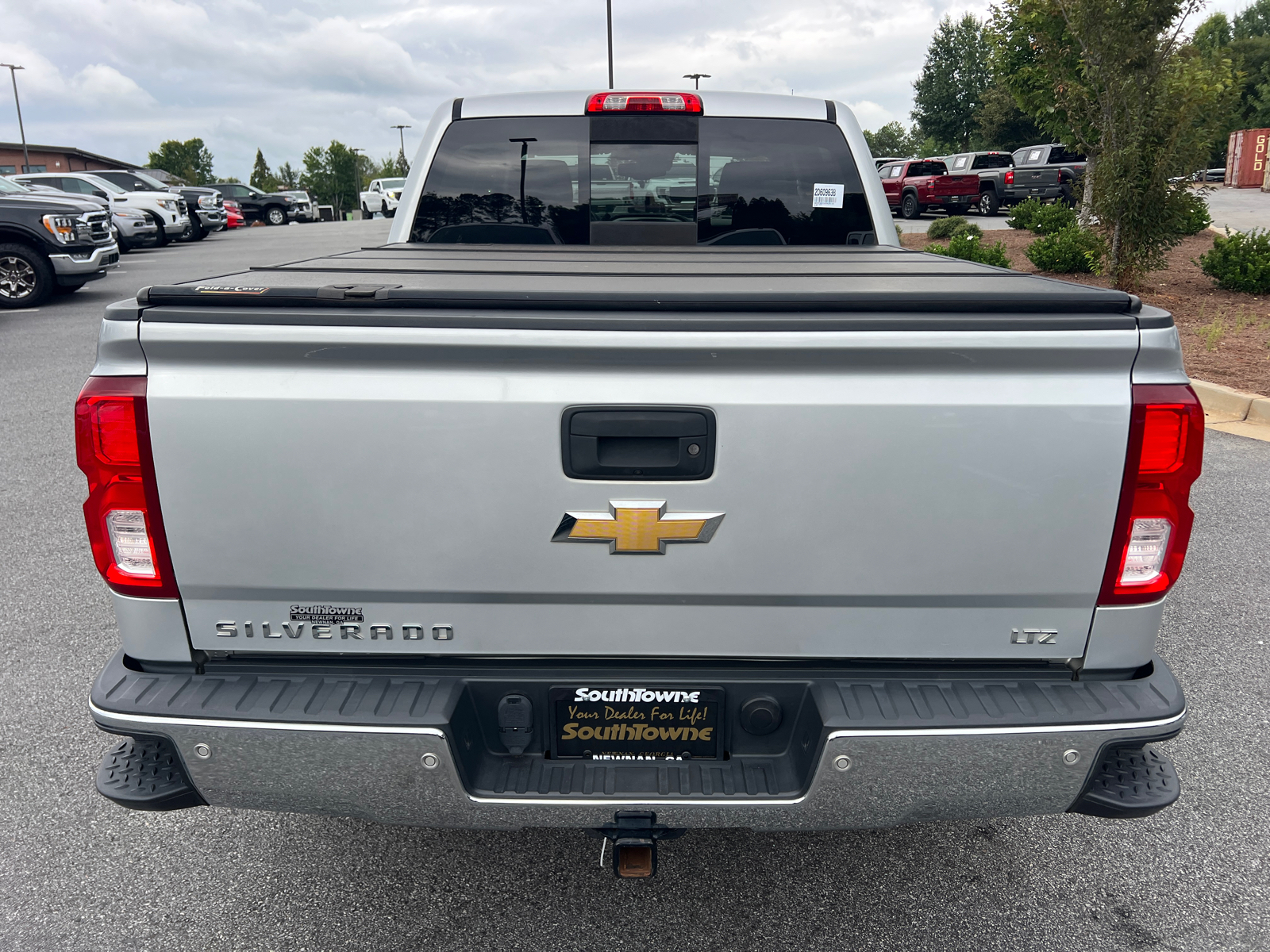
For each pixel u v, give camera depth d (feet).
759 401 5.96
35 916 8.19
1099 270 43.60
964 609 6.35
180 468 6.13
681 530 6.15
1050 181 86.38
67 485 19.97
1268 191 123.65
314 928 8.05
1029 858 8.98
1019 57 62.03
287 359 5.98
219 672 6.58
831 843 9.23
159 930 8.04
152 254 76.74
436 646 6.50
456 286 6.62
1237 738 10.94
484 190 13.51
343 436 6.04
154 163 401.08
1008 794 6.29
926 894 8.48
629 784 6.48
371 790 6.33
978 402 5.94
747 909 8.28
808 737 6.40
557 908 8.29
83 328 39.14
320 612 6.44
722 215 13.60
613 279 7.52
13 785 10.07
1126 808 6.38
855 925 8.09
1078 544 6.16
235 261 68.03
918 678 6.52
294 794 6.38
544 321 5.82
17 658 12.78
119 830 9.40
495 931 8.01
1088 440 5.99
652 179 13.44
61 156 226.58
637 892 8.49
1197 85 39.37
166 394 6.02
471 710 6.56
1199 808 9.70
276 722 6.17
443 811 6.37
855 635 6.42
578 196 13.52
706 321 5.81
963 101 220.23
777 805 6.34
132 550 6.36
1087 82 42.14
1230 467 20.97
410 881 8.66
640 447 6.05
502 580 6.28
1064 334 5.86
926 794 6.26
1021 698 6.32
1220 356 30.09
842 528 6.14
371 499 6.14
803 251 12.03
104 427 6.09
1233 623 13.78
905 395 5.95
